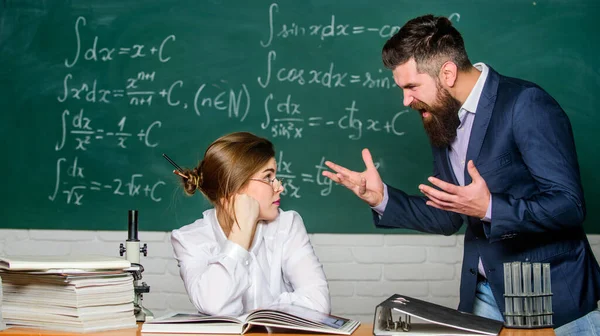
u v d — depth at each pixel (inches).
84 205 123.0
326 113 122.4
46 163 123.4
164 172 123.0
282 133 122.6
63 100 124.0
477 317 58.6
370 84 122.3
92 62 124.3
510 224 68.4
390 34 122.3
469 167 68.5
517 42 121.2
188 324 55.4
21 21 124.6
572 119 120.3
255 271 71.0
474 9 121.7
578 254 75.6
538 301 57.6
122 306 57.9
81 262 56.8
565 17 121.0
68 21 124.6
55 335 54.6
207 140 123.2
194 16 124.2
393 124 122.0
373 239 122.3
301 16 123.2
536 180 73.8
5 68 124.2
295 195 122.0
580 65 120.6
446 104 78.5
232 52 123.6
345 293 121.7
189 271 71.0
